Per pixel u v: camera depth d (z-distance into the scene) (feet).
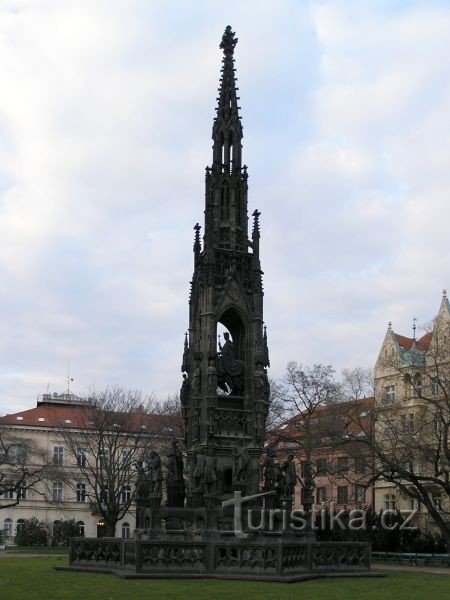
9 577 125.80
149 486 155.74
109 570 132.87
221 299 163.53
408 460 234.79
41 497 477.36
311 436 267.80
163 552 126.00
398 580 129.70
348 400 288.30
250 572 123.13
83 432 357.00
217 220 170.71
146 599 95.50
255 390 160.35
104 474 376.89
